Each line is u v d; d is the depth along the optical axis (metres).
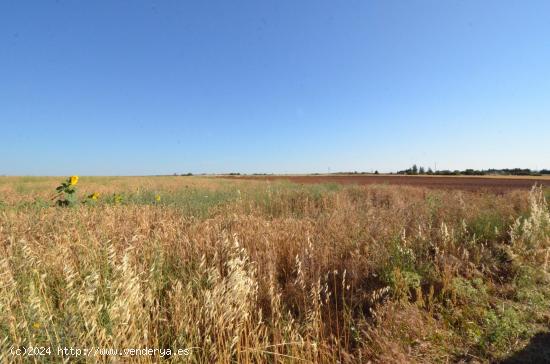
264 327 2.48
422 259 3.96
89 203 6.85
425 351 2.40
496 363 2.28
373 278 3.50
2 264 2.40
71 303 2.13
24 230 4.08
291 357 2.10
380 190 12.10
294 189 11.52
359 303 3.03
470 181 29.89
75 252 3.27
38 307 1.98
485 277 3.58
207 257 3.49
